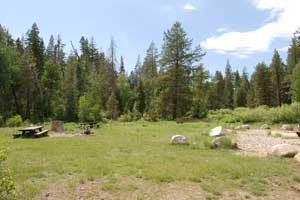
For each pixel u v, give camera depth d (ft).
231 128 69.82
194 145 40.88
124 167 27.32
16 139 48.11
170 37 115.24
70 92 128.88
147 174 25.03
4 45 121.80
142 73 208.74
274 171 26.89
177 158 31.73
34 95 125.70
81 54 203.31
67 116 124.77
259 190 22.21
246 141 45.98
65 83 133.28
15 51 124.57
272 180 24.58
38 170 25.90
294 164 29.68
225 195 21.11
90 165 27.78
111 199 19.84
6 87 114.62
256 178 24.89
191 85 116.78
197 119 105.91
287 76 161.17
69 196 20.13
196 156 33.14
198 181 23.71
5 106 119.96
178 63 115.24
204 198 20.40
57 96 131.23
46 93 128.67
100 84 149.89
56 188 21.52
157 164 28.66
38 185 21.86
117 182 23.02
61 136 53.67
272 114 81.61
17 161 29.40
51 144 41.39
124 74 174.91
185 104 114.73
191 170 26.50
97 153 34.17
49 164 28.19
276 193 21.86
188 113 117.70
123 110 154.40
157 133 58.08
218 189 22.04
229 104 226.38
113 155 33.14
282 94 170.91
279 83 169.27
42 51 151.23
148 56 185.37
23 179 23.29
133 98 167.02
